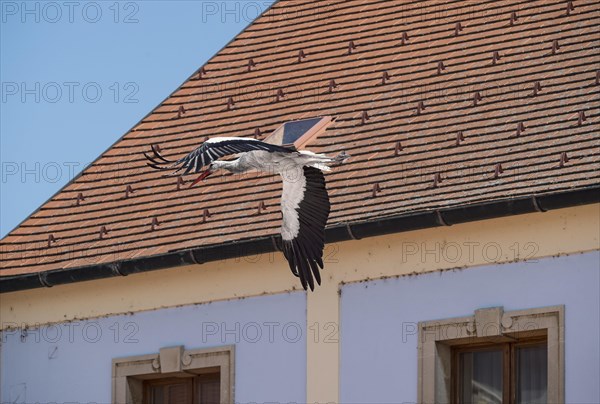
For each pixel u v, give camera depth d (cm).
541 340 2428
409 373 2459
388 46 2802
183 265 2614
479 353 2469
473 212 2416
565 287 2383
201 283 2620
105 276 2659
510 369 2439
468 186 2459
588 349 2353
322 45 2872
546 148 2464
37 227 2794
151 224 2692
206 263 2617
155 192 2759
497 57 2667
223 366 2580
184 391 2652
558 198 2369
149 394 2672
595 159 2411
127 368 2647
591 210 2386
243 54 2934
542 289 2395
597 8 2670
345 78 2780
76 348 2691
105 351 2670
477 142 2533
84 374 2677
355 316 2506
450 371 2467
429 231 2478
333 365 2508
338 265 2528
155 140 2864
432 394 2441
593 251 2377
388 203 2492
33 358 2716
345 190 2547
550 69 2598
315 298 2538
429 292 2466
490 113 2573
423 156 2552
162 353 2620
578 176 2392
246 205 2639
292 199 2005
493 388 2450
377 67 2772
